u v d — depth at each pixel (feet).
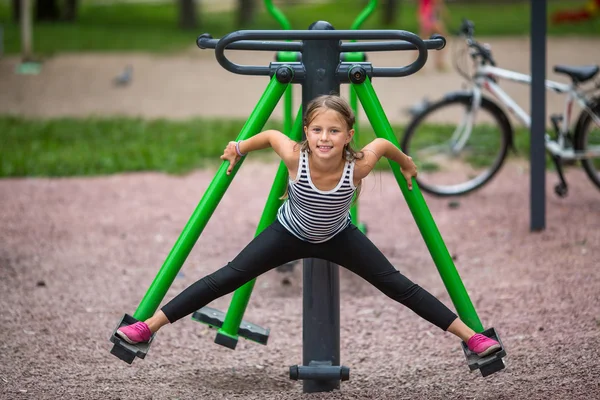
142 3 151.74
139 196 34.37
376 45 16.10
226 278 15.40
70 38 94.73
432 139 36.70
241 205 33.17
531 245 27.55
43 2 115.65
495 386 17.48
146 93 61.82
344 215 14.94
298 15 132.57
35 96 60.44
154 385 17.95
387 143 15.38
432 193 33.55
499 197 33.65
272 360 19.86
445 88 60.75
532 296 23.09
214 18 128.88
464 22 33.14
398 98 57.31
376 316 22.40
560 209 31.48
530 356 19.02
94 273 25.70
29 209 32.48
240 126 48.14
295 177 14.69
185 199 33.94
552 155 31.37
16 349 19.88
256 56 79.77
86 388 17.63
